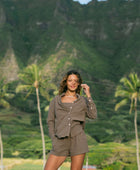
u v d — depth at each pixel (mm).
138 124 101500
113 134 90125
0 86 51938
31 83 41156
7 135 86812
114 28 177375
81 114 2547
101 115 105062
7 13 178875
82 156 2459
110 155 54156
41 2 187375
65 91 2697
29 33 173125
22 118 109312
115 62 153750
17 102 117875
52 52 153000
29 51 164500
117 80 141125
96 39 174750
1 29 167875
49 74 134000
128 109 116562
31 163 57031
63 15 179250
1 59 151000
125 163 53625
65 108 2516
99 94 131375
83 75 135750
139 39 161625
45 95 41719
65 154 2480
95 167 51844
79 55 149875
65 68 136875
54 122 2604
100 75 139875
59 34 165250
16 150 67062
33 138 82438
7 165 53344
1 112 113562
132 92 39906
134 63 148625
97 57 157125
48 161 2482
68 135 2434
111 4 187500
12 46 158875
